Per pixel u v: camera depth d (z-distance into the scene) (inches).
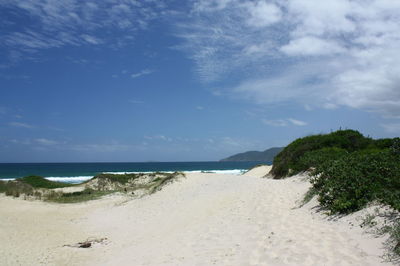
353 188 324.5
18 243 416.2
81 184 1177.4
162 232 427.8
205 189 672.4
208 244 305.4
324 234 265.0
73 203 773.3
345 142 837.2
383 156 433.7
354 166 399.2
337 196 334.6
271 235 287.1
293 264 216.1
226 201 511.2
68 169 4094.5
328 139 856.3
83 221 585.3
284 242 261.0
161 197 695.7
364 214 283.4
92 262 344.5
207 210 482.9
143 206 656.4
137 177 1290.6
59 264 342.0
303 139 944.9
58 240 446.0
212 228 363.3
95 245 423.2
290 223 315.0
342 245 235.1
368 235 242.5
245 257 248.2
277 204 414.9
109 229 518.6
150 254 317.4
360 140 855.1
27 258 359.3
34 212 642.8
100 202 782.5
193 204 561.6
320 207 348.5
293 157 869.2
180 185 756.6
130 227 516.4
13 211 635.5
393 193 288.4
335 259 212.7
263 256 241.8
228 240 304.0
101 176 1231.5
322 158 697.0
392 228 233.0
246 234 308.5
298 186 522.0
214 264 246.4
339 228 274.8
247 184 649.6
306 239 259.1
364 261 204.1
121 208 677.3
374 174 345.4
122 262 314.0
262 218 354.6
